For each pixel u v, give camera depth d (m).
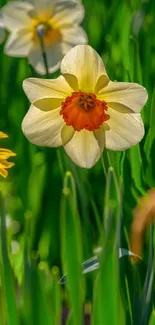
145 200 0.44
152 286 0.56
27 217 0.55
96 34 0.96
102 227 0.65
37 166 0.76
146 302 0.51
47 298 0.49
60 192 0.76
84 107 0.54
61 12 0.83
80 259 0.52
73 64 0.55
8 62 0.91
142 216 0.44
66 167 0.72
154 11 0.96
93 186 0.77
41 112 0.55
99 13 1.00
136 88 0.55
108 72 0.86
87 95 0.54
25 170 0.79
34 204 0.76
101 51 0.93
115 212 0.49
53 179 0.76
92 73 0.55
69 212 0.48
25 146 0.79
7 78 0.87
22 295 0.48
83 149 0.55
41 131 0.55
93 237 0.73
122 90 0.55
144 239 0.67
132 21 0.92
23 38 0.84
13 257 0.68
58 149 0.71
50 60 0.84
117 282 0.48
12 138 0.84
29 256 0.53
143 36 0.90
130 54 0.81
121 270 0.52
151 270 0.50
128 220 0.69
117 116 0.55
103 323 0.48
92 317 0.48
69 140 0.55
